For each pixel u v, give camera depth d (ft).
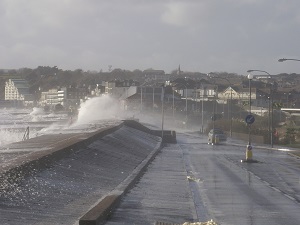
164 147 222.07
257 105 493.36
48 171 81.61
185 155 177.17
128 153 151.12
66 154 103.81
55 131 234.79
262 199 80.84
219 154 182.70
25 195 61.62
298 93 559.38
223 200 79.51
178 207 71.00
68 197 66.69
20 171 72.54
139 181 97.60
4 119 572.10
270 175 116.47
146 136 247.09
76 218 54.19
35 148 124.77
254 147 224.53
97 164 107.86
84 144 127.34
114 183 88.89
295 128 287.89
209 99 548.31
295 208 72.64
